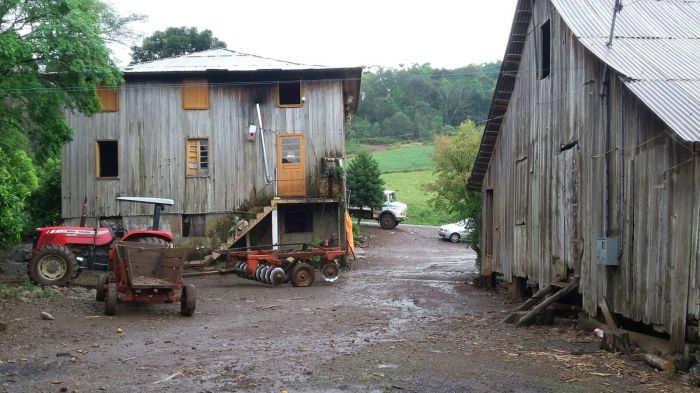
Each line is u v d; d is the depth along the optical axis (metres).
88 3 17.14
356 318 12.52
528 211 14.38
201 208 23.03
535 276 13.84
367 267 24.67
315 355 8.90
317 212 23.92
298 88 23.55
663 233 8.71
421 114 89.06
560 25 12.55
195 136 23.12
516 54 15.03
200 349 9.31
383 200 39.69
